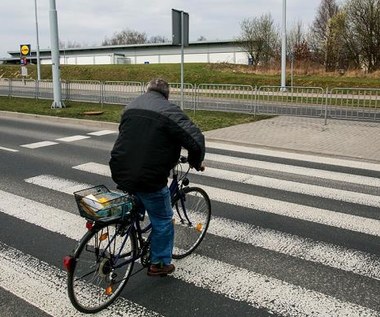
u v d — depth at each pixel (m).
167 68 41.59
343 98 13.59
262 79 31.73
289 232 5.00
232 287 3.78
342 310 3.41
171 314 3.38
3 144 10.14
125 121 3.50
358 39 37.81
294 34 41.62
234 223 5.27
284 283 3.84
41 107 17.00
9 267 4.14
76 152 9.30
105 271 3.48
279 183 7.04
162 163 3.42
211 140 10.80
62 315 3.36
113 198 3.40
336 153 9.23
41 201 6.06
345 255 4.41
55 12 16.05
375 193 6.54
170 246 3.80
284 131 11.83
